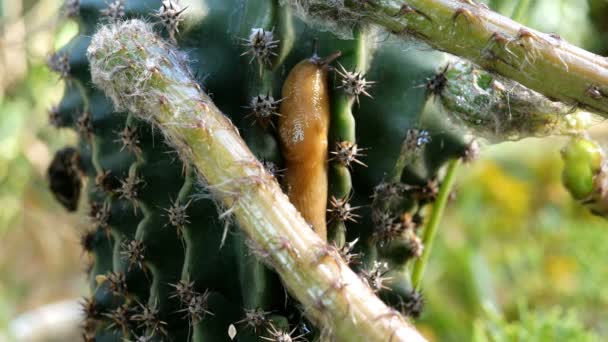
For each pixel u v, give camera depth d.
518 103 0.35
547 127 0.36
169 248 0.35
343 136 0.34
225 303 0.34
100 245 0.38
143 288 0.36
